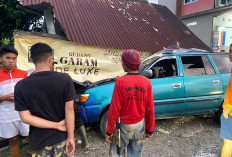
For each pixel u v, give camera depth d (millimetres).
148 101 1941
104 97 3357
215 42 11391
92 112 3324
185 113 3836
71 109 1565
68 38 4676
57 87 1495
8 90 2432
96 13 6191
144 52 5867
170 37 6820
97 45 5059
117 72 5590
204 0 12266
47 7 5652
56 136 1538
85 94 3342
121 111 1922
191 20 12727
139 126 1948
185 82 3697
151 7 8453
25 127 2584
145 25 6902
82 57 5102
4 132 2492
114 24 6168
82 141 3170
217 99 3893
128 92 1819
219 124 4191
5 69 2467
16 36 4242
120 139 1970
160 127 4020
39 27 7062
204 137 3600
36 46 1525
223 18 11461
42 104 1469
